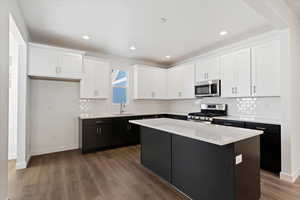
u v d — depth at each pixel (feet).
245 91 10.41
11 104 10.91
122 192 6.89
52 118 12.39
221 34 10.28
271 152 8.50
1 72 4.98
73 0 6.72
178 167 7.09
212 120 11.48
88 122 12.25
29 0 6.69
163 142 8.02
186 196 6.63
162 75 17.03
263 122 8.83
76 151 12.67
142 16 8.06
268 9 6.17
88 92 12.74
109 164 9.98
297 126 8.21
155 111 17.80
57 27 9.27
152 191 6.99
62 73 11.23
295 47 8.13
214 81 12.30
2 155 5.15
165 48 13.06
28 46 10.07
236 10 7.55
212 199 5.67
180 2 6.91
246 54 10.39
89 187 7.27
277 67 8.93
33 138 11.64
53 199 6.36
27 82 9.91
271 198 6.32
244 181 5.46
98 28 9.41
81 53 12.02
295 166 7.99
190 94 14.44
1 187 5.13
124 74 16.02
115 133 13.50
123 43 11.91
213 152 5.67
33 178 8.07
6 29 5.37
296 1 6.88
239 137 5.19
